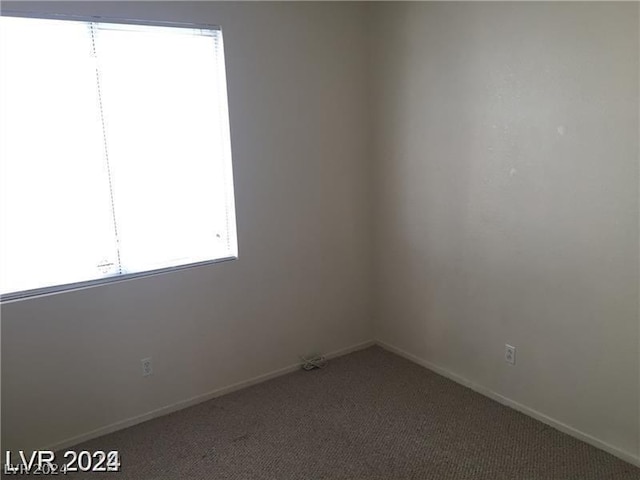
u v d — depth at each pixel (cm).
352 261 340
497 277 263
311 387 298
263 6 276
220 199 284
